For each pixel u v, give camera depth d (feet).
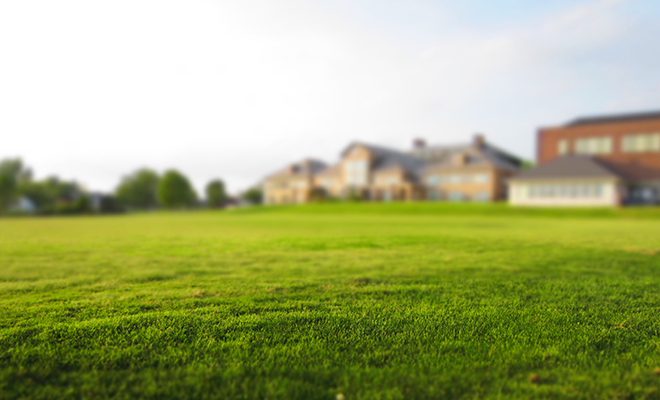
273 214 116.57
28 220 91.76
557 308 12.89
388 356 9.02
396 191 181.27
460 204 126.62
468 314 12.16
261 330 10.68
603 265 20.84
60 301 13.55
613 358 8.97
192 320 11.40
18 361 8.58
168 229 50.65
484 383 7.79
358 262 21.89
